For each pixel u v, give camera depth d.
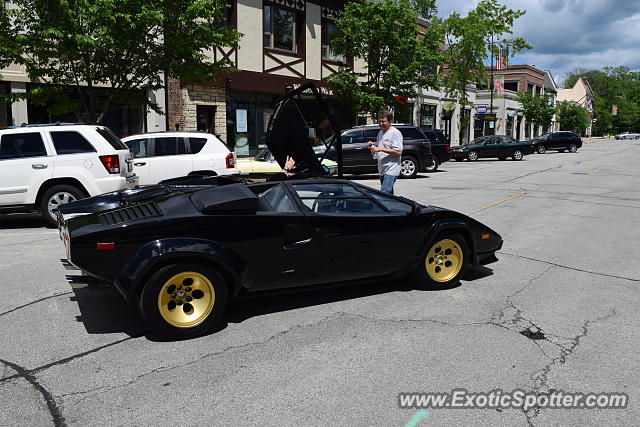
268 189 4.93
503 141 29.41
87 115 13.42
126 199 5.96
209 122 18.77
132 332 4.26
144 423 2.90
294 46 21.75
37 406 3.10
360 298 5.07
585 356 3.76
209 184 6.65
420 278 5.28
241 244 4.25
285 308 4.80
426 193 13.11
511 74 54.09
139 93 13.07
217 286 4.14
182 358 3.75
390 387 3.30
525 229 8.56
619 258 6.69
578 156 33.88
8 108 13.84
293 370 3.54
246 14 19.16
